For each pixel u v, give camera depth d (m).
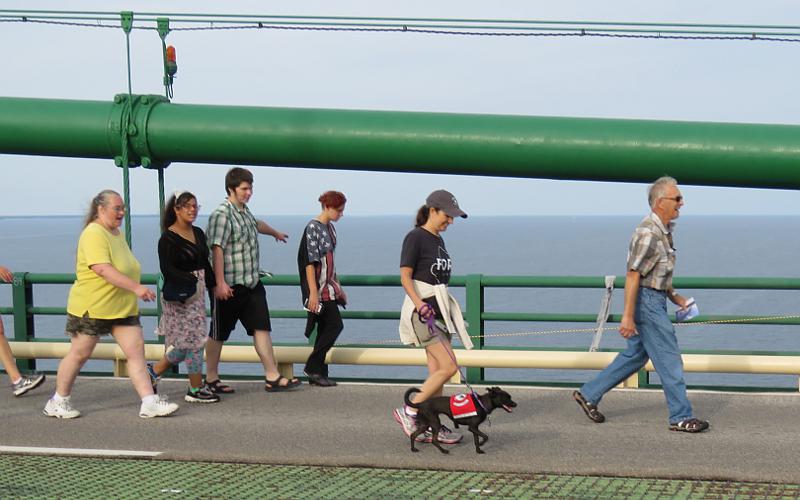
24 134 15.78
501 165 15.04
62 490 9.42
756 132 14.46
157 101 15.80
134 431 12.02
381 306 144.12
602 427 12.02
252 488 9.46
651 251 11.59
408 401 11.19
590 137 14.71
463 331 11.20
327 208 14.73
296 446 11.17
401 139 15.09
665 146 14.51
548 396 13.93
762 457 10.38
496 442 11.29
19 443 11.40
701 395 13.80
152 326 98.12
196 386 13.78
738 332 122.94
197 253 13.45
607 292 14.06
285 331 103.75
